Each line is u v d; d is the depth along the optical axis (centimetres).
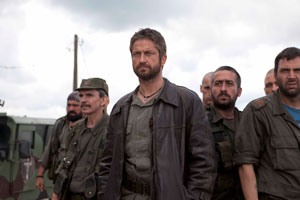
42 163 420
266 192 206
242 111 241
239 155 219
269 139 212
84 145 313
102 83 333
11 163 639
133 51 204
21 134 664
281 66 212
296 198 198
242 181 218
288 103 215
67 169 315
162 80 213
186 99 202
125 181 205
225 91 251
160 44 203
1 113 637
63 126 406
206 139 198
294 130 206
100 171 230
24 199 668
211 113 259
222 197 235
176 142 192
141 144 199
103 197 216
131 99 217
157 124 193
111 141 223
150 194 190
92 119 325
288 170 202
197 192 188
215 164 198
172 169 184
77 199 305
